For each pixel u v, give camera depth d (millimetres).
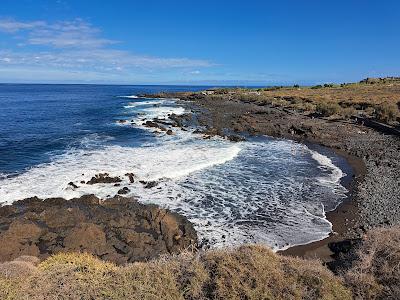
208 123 50750
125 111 69250
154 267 7652
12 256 13109
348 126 46906
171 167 26203
